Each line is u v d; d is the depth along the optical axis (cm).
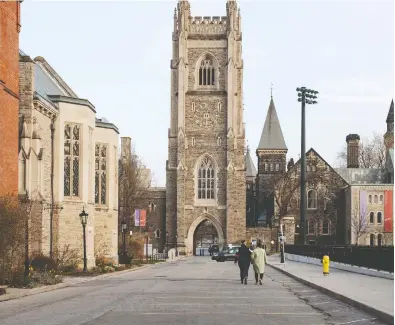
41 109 4394
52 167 4691
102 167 5575
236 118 11088
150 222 12106
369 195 11812
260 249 3381
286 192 11931
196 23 11288
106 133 5603
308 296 2592
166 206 11144
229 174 10950
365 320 1784
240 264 3434
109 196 5619
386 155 12888
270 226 12225
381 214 11819
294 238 11512
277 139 14462
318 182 12219
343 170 12638
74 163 4869
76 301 2336
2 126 3378
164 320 1748
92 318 1788
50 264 3906
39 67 5497
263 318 1816
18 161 3928
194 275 4384
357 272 4222
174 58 11288
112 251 5631
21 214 3084
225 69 11206
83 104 4912
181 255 10694
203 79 11225
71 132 4850
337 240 12212
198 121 11144
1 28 3369
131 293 2711
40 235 4109
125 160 10231
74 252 4634
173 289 2956
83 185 4884
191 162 11106
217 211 11025
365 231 11675
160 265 6650
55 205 4666
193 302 2292
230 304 2230
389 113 13112
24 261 3303
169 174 11144
